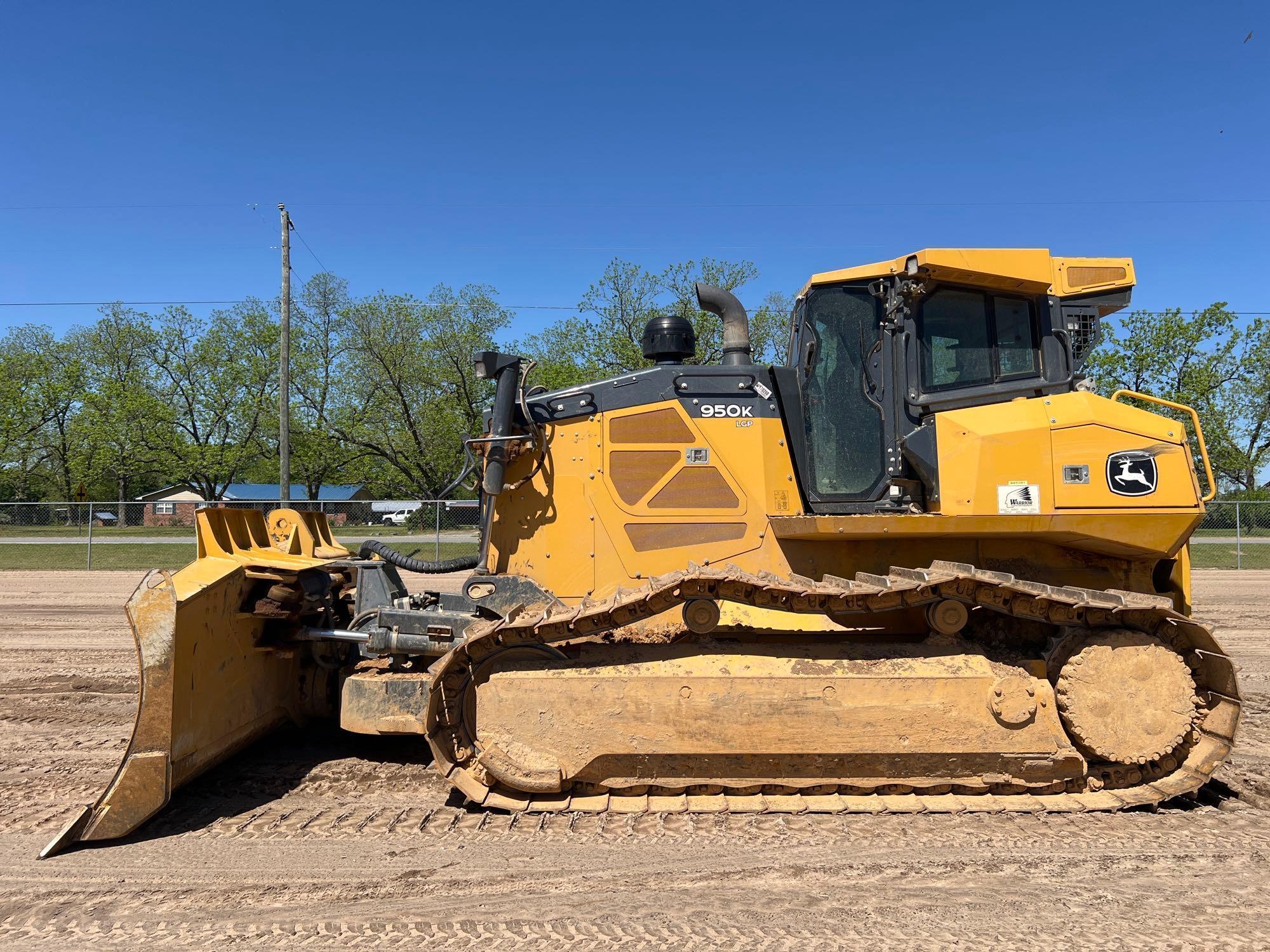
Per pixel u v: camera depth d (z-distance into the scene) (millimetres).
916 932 3184
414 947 3105
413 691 4762
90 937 3188
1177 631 4402
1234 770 5023
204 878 3664
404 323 32688
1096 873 3660
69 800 4621
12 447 43625
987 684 4238
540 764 4273
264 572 4953
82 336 45281
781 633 4605
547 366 29469
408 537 20031
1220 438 26203
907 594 4281
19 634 10156
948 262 4449
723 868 3715
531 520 5039
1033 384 4668
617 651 4426
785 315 28281
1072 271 4766
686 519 4875
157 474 36969
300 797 4629
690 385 4938
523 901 3443
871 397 4711
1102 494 4266
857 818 4238
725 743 4230
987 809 4258
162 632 4125
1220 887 3531
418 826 4211
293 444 35062
